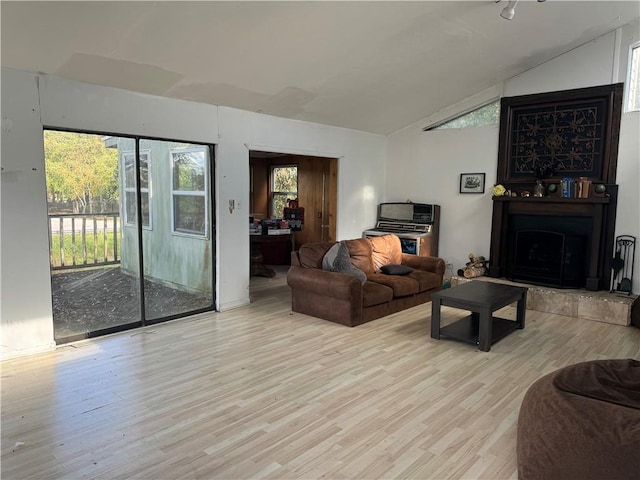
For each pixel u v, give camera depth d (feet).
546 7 14.20
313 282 16.11
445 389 10.82
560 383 8.37
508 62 18.40
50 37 10.63
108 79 13.04
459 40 15.38
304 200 27.81
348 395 10.41
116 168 14.43
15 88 11.67
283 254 28.50
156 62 12.67
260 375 11.46
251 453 8.07
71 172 13.43
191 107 15.67
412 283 17.92
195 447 8.23
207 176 16.97
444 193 23.21
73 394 10.27
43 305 12.68
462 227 22.71
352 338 14.39
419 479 7.42
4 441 8.37
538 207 19.58
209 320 16.19
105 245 14.48
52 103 12.33
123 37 11.21
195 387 10.72
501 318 16.38
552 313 17.88
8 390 10.42
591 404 7.39
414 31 14.08
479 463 7.89
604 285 18.34
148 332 14.78
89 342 13.71
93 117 13.17
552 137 19.61
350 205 23.27
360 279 16.63
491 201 21.59
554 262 18.98
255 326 15.51
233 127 17.12
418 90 19.48
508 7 12.48
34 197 12.26
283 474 7.48
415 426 9.08
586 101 18.58
